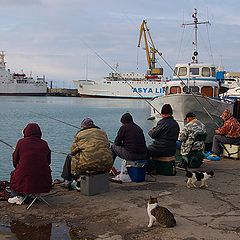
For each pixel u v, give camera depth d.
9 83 125.06
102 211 5.58
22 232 4.79
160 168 7.96
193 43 20.28
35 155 5.66
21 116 52.34
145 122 43.06
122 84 99.75
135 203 5.96
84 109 69.75
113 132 34.72
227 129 9.92
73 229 4.89
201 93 16.48
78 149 6.39
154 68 69.75
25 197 5.82
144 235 4.69
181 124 14.65
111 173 7.80
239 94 23.86
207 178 6.94
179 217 5.33
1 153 20.89
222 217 5.34
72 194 6.43
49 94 141.88
